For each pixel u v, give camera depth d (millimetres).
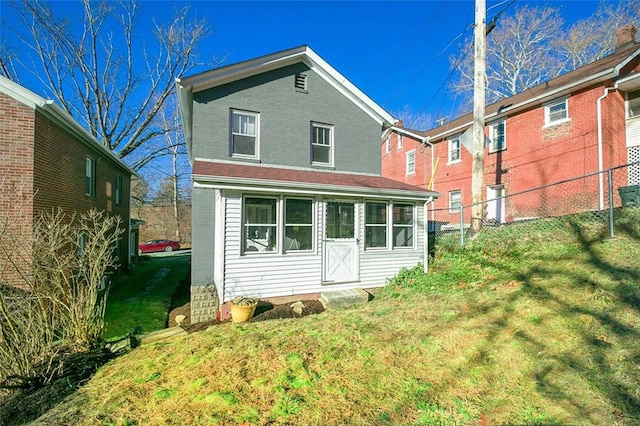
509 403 2779
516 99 14164
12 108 6910
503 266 7141
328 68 10156
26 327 4156
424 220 9000
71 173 8867
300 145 9875
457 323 4613
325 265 7762
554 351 3488
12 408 3439
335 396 3104
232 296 6875
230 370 3713
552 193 12227
